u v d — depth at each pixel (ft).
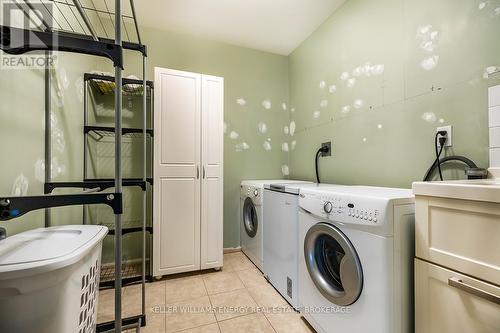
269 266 6.20
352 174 6.32
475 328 2.35
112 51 2.75
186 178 6.68
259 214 6.87
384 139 5.39
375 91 5.62
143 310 4.63
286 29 7.87
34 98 3.67
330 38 7.18
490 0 3.59
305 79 8.50
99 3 6.53
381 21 5.44
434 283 2.74
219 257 7.00
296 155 9.11
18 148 3.26
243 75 8.95
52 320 2.18
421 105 4.59
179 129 6.63
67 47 2.54
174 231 6.52
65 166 4.92
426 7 4.48
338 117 6.86
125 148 7.35
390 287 2.96
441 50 4.25
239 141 8.88
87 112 6.35
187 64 8.11
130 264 7.30
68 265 2.19
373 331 3.09
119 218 2.83
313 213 4.20
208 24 7.58
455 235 2.53
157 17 7.20
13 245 2.48
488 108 3.61
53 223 4.30
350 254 3.42
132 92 7.22
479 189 2.27
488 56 3.61
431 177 4.42
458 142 4.00
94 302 3.05
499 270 2.17
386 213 2.98
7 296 1.98
